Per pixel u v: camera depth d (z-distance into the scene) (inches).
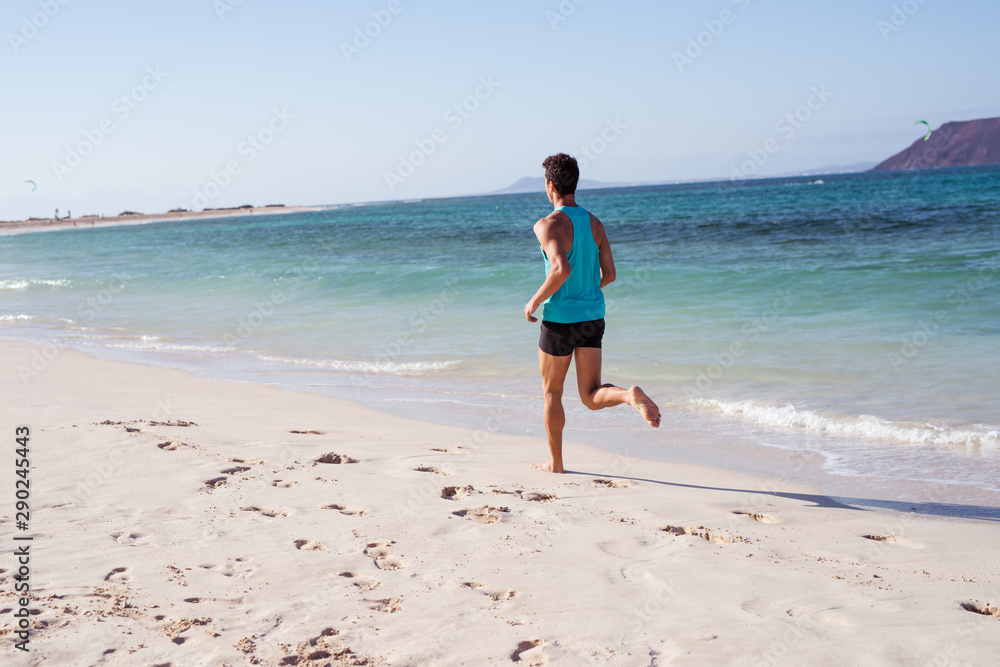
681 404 238.5
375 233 1432.1
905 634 88.2
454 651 83.4
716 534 127.2
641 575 107.7
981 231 712.4
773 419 216.4
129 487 147.3
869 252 589.3
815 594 100.8
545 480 162.6
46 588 97.7
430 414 236.5
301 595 98.3
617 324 365.1
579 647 84.6
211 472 159.3
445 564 111.1
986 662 81.2
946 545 121.8
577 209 156.3
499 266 629.9
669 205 2176.4
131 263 990.4
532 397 258.5
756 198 2298.2
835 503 146.7
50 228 4333.2
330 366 323.6
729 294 421.1
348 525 127.9
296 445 190.2
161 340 414.6
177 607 93.2
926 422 200.7
